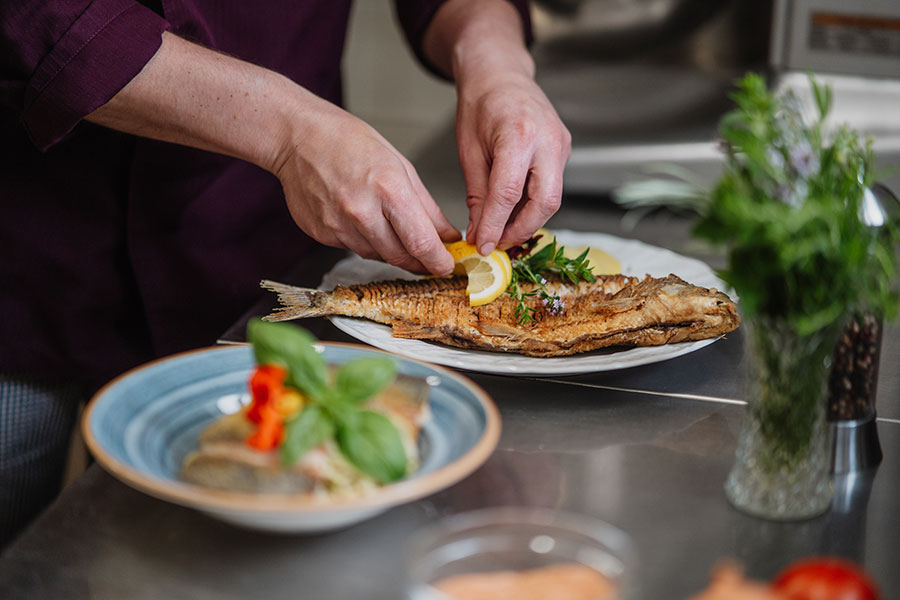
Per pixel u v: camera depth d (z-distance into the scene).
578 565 0.59
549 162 0.96
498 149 0.95
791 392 0.66
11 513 1.14
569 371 0.83
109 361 1.13
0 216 1.05
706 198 0.62
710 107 1.71
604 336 0.87
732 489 0.70
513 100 0.99
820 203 0.61
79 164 1.05
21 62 0.86
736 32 1.76
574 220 1.55
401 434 0.67
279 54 1.15
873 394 0.74
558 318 0.90
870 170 0.67
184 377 0.74
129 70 0.86
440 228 0.95
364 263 1.05
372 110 2.40
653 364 0.89
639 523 0.68
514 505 0.70
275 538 0.67
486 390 0.84
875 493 0.72
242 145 0.92
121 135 1.05
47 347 1.10
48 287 1.09
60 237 1.07
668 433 0.79
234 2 1.08
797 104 0.68
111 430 0.67
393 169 0.89
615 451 0.76
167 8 0.97
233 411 0.73
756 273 0.62
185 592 0.63
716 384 0.86
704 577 0.64
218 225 1.15
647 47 1.84
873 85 1.65
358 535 0.68
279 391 0.65
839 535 0.67
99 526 0.68
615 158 1.66
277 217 1.22
